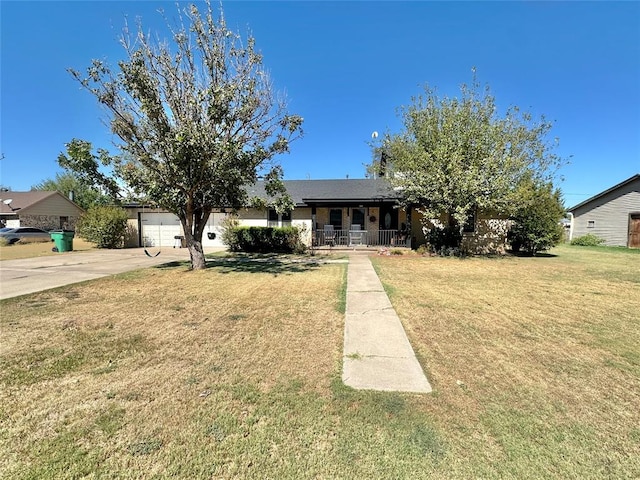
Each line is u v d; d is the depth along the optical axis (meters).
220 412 2.62
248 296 6.52
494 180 12.45
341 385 3.05
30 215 30.14
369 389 2.98
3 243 20.11
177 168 8.13
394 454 2.16
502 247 15.60
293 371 3.34
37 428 2.40
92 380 3.13
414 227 16.70
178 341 4.15
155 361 3.56
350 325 4.80
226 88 8.25
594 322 4.99
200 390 2.96
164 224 18.70
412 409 2.67
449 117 13.57
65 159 8.16
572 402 2.79
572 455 2.16
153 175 8.54
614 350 3.91
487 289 7.31
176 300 6.19
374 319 5.10
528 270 10.08
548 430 2.42
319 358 3.66
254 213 17.95
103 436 2.32
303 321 4.98
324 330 4.59
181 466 2.05
